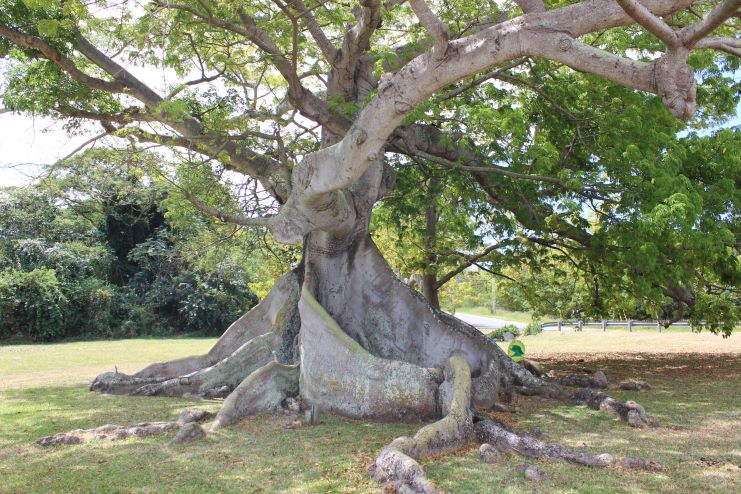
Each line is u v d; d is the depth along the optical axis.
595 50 6.03
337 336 9.91
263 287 23.73
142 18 12.15
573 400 10.72
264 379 9.77
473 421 8.24
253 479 6.35
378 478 6.27
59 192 17.95
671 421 9.17
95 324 35.19
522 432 8.28
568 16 6.20
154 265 38.31
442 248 19.02
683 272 12.82
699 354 20.53
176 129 13.10
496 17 12.96
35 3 9.30
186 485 6.17
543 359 19.14
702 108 15.13
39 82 12.47
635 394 11.68
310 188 8.73
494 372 10.77
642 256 11.85
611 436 8.21
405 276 21.70
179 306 39.22
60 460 7.09
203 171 13.63
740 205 12.73
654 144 12.12
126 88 12.70
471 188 14.30
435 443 7.20
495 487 6.05
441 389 9.05
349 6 12.46
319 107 11.77
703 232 11.84
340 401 9.59
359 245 12.14
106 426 8.31
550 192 14.19
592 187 13.09
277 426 8.75
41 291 32.81
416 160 15.39
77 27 12.32
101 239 38.16
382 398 9.24
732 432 8.43
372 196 12.23
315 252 12.17
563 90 13.43
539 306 22.14
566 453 6.96
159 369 12.82
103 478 6.41
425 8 6.43
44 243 34.84
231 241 18.16
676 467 6.74
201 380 11.58
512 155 12.16
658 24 5.21
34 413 10.00
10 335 32.78
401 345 11.72
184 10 11.20
